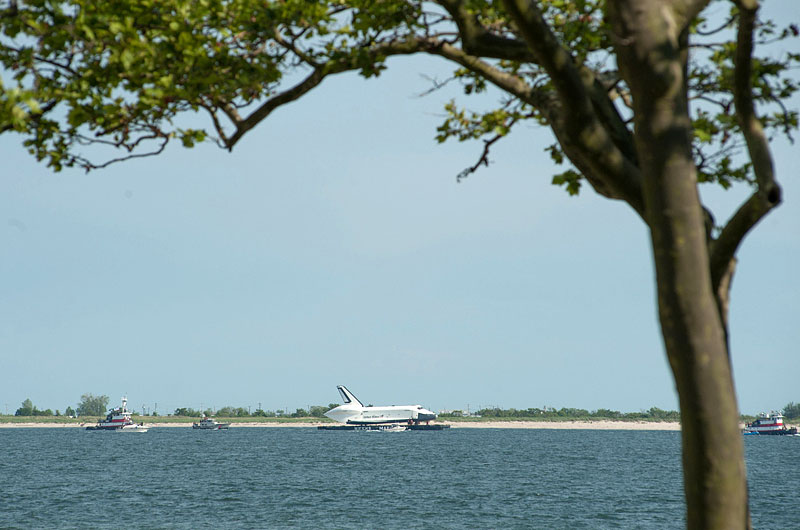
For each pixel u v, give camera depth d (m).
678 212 22.64
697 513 22.75
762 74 35.47
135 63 29.62
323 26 32.53
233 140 33.31
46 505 198.75
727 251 27.11
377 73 34.03
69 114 31.00
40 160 33.94
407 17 33.47
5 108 26.66
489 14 33.38
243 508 190.00
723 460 22.31
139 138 33.31
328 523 163.62
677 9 23.44
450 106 40.94
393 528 156.50
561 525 161.25
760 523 163.00
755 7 25.11
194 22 30.88
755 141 26.84
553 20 37.41
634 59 22.80
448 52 34.12
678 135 22.72
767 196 25.55
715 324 22.61
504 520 168.12
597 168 27.36
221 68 31.42
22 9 29.14
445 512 181.25
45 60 30.45
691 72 37.09
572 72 26.34
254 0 31.23
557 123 28.84
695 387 22.42
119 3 29.89
